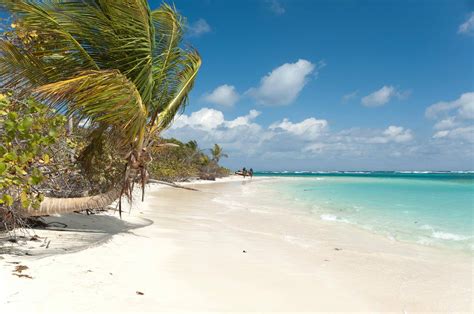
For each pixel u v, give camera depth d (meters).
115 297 4.33
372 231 11.06
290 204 19.95
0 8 6.50
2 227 6.84
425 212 15.95
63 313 3.69
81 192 9.28
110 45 7.24
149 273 5.49
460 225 12.29
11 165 4.91
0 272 4.51
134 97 6.78
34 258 5.37
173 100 8.73
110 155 9.22
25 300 3.84
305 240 9.52
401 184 44.94
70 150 8.27
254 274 6.07
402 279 6.18
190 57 9.11
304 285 5.68
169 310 4.18
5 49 6.92
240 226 11.67
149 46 7.41
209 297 4.80
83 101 6.32
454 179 63.03
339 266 6.92
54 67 7.05
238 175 91.56
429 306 5.04
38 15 6.59
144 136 7.89
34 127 5.84
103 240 7.34
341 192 30.69
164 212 14.39
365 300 5.18
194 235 9.33
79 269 5.14
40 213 6.63
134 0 6.84
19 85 7.18
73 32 6.95
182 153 56.69
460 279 6.23
